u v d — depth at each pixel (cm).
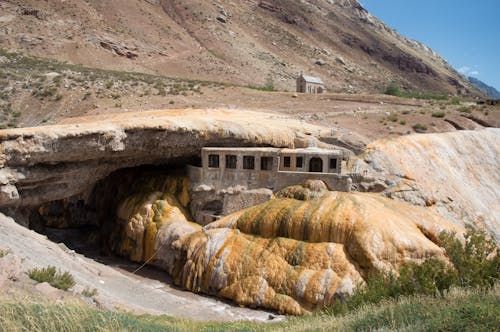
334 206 3741
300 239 3666
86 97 7212
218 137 4603
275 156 4269
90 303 2103
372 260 3316
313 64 19425
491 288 1919
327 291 3228
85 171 4153
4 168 3506
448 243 2452
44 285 2056
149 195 4591
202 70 14088
